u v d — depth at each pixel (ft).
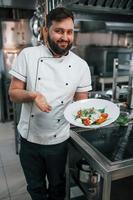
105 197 3.16
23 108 4.10
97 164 3.25
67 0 4.80
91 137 4.17
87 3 5.21
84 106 3.97
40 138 3.99
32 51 3.76
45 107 3.23
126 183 4.15
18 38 12.35
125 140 4.05
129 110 5.42
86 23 12.04
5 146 9.34
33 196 4.45
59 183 4.52
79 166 4.28
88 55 12.62
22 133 4.17
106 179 3.06
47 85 3.73
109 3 5.41
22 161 4.34
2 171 7.39
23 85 3.85
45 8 5.74
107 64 11.56
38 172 4.35
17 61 3.79
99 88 11.47
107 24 10.17
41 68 3.71
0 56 12.19
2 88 12.49
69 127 4.25
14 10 12.38
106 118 3.58
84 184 4.21
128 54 11.88
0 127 11.79
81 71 4.03
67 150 4.33
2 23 11.87
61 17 3.28
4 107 12.83
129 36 13.62
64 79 3.79
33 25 6.99
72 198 5.07
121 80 9.77
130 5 5.67
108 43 13.44
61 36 3.37
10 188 6.48
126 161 3.26
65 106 3.97
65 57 3.81
